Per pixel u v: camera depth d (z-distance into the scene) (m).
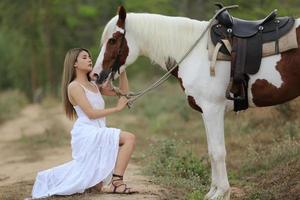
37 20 41.06
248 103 7.13
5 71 58.25
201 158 10.73
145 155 11.78
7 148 16.70
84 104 7.79
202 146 13.10
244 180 9.67
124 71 8.03
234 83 6.99
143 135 16.95
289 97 6.98
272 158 10.07
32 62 44.41
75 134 7.88
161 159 10.55
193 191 8.14
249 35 7.00
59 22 41.78
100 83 7.74
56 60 44.22
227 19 7.14
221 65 7.08
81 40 43.69
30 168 12.28
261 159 10.24
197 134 14.81
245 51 6.93
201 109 7.31
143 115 22.14
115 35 7.59
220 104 7.19
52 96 40.00
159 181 8.97
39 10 40.59
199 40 7.32
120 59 7.63
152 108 22.22
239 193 8.68
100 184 8.05
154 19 7.55
